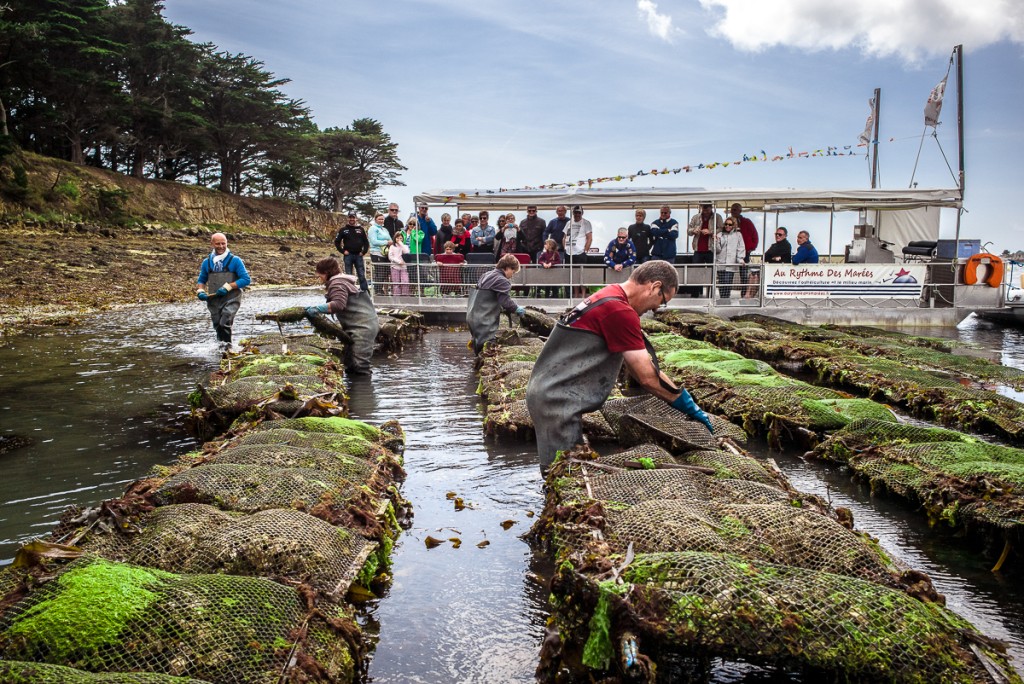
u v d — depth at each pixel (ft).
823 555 11.34
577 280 52.60
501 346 34.58
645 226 52.60
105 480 18.61
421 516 16.53
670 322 47.75
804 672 10.09
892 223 60.23
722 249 54.03
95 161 208.13
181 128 212.43
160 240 146.72
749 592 9.65
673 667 10.27
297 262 139.54
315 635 9.84
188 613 9.27
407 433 23.47
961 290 53.93
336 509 13.56
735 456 15.84
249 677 8.73
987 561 14.65
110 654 8.71
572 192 53.57
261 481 13.87
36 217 135.74
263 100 242.17
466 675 10.62
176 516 12.11
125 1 209.15
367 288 55.11
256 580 10.29
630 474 14.49
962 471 16.75
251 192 265.95
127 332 46.62
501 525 16.02
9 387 29.50
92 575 9.68
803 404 22.89
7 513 16.38
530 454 21.20
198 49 219.82
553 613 12.32
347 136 297.33
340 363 32.58
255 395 22.84
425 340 45.73
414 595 12.95
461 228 55.36
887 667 9.00
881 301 54.08
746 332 41.42
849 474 19.77
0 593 9.82
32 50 163.32
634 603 9.73
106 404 26.66
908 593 10.72
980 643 9.52
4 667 7.77
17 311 57.16
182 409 25.86
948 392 26.25
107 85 176.86
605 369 16.48
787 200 53.21
